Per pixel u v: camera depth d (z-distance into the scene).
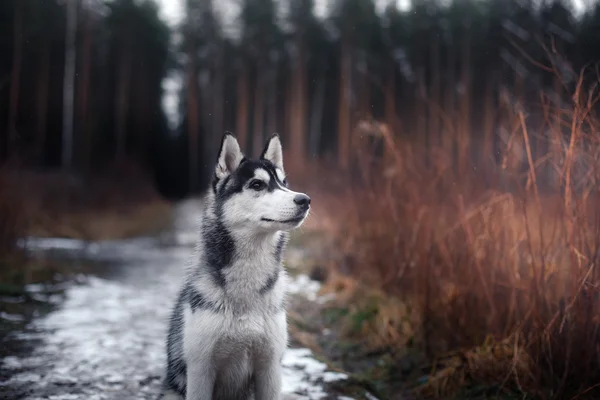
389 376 4.63
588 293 3.72
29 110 25.91
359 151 7.21
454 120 6.45
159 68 36.75
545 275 4.16
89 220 17.30
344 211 10.09
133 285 8.80
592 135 3.71
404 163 6.05
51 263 9.27
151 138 37.56
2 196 8.73
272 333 3.39
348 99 22.72
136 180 25.33
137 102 34.34
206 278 3.38
